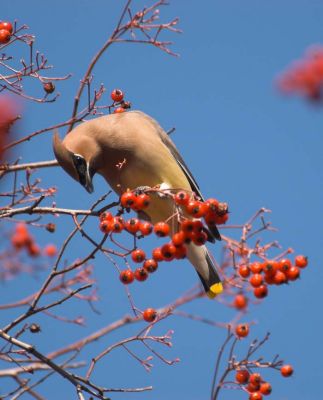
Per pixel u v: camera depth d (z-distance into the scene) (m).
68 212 8.69
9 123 6.86
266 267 9.31
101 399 8.25
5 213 8.92
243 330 9.64
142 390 8.34
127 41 9.95
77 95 10.41
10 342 8.48
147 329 8.91
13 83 8.75
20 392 9.27
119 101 10.27
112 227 8.25
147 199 8.45
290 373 9.34
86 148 10.36
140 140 10.45
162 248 8.69
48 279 8.54
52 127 9.20
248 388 9.24
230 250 10.02
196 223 8.59
